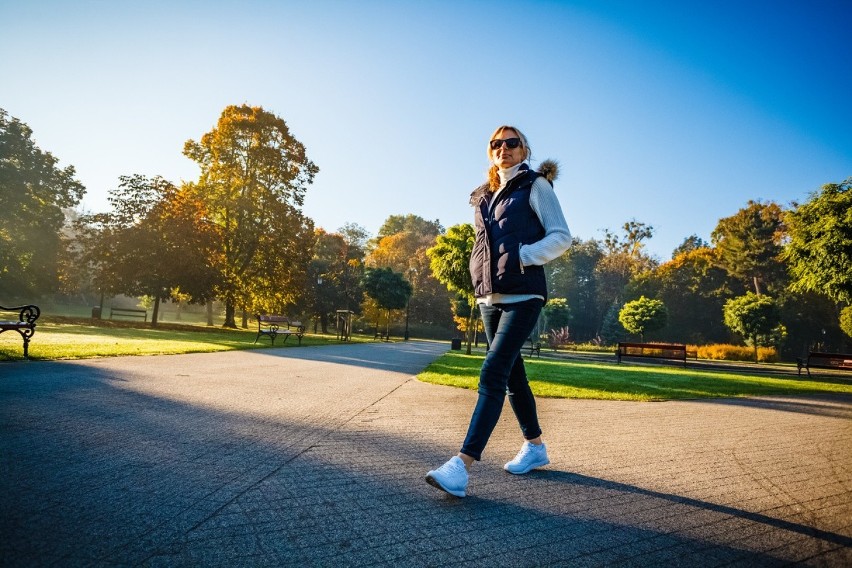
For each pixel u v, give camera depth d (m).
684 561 1.53
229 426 3.19
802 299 47.91
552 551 1.56
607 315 56.94
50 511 1.64
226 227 29.28
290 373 7.06
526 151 2.56
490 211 2.46
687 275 58.16
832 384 11.45
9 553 1.33
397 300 43.69
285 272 29.94
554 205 2.30
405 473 2.38
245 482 2.08
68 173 34.53
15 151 31.27
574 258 73.31
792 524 1.89
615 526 1.81
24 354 6.30
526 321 2.26
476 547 1.56
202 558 1.37
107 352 7.66
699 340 55.16
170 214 25.48
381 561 1.42
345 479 2.22
